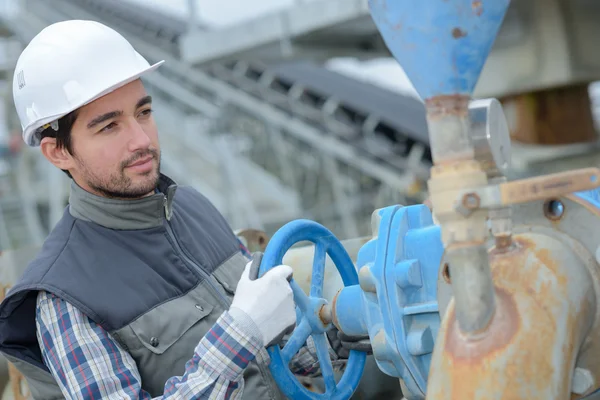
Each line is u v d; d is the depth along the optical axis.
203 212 1.64
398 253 1.08
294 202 9.05
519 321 0.83
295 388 1.21
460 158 0.79
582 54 5.96
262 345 1.16
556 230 0.95
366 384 1.48
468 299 0.81
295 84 10.88
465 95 0.79
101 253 1.38
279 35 7.00
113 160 1.37
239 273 1.58
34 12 13.48
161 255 1.43
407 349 1.07
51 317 1.33
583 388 0.90
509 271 0.88
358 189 9.56
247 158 10.20
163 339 1.35
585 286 0.89
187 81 11.33
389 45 0.83
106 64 1.36
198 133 9.80
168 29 12.68
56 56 1.36
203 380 1.17
